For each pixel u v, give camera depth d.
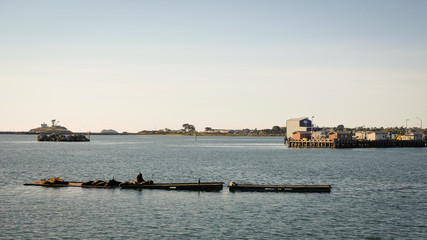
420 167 100.62
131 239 37.47
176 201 53.53
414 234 39.62
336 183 71.31
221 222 43.31
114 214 46.28
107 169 94.31
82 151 171.75
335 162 116.06
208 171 90.62
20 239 37.19
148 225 41.94
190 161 119.25
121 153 159.50
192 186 61.59
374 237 38.62
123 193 58.50
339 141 189.88
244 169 95.19
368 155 148.25
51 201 52.66
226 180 76.06
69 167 98.19
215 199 55.00
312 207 50.56
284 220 44.31
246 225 42.25
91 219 44.03
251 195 57.97
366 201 54.31
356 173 86.94
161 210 48.41
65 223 42.34
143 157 136.12
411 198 56.62
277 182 73.50
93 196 56.22
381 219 44.88
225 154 155.50
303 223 43.16
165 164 108.31
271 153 161.62
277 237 38.44
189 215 46.16
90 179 76.81
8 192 58.59
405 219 44.88
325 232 40.06
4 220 43.16
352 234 39.50
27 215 45.31
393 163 112.75
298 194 59.03
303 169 95.38
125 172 88.31
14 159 121.81
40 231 39.53
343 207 50.62
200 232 39.69
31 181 70.81
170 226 41.66
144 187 62.09
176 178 78.69
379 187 66.38
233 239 37.72
